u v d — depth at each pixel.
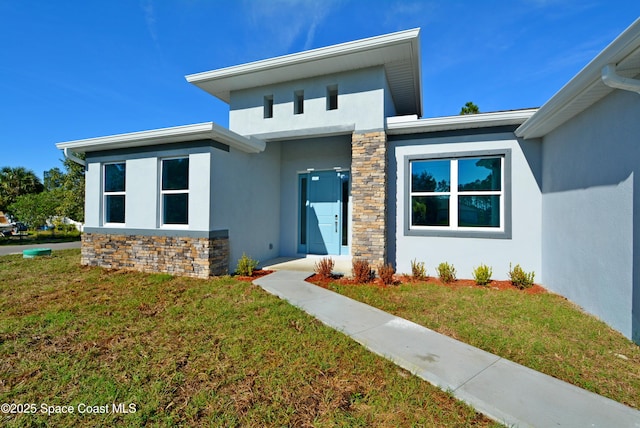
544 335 3.71
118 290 5.69
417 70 7.67
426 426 2.13
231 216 7.46
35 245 15.59
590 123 4.50
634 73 3.45
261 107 8.52
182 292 5.54
